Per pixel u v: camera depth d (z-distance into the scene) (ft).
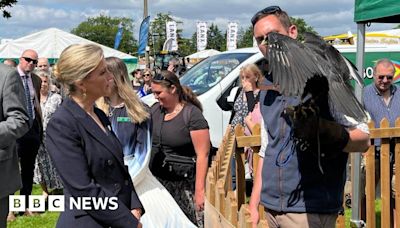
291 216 8.38
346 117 7.54
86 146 8.23
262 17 8.02
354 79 7.50
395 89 19.12
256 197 9.77
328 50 7.32
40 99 24.11
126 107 11.62
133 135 11.67
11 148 12.51
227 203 7.33
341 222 15.98
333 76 6.81
